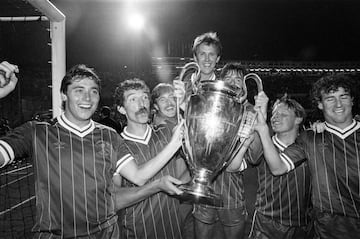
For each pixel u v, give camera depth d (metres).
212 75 3.06
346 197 2.38
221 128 2.16
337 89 2.35
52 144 2.01
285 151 2.56
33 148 2.01
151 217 2.44
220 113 2.17
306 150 2.54
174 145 2.14
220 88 2.20
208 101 2.19
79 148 2.03
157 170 2.13
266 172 2.77
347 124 2.45
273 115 2.80
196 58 3.03
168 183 2.05
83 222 1.99
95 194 2.02
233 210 2.99
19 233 4.54
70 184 1.98
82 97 2.01
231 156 2.29
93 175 2.02
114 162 2.12
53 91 3.34
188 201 2.28
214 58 2.99
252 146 2.70
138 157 2.45
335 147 2.43
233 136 2.19
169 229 2.49
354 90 2.42
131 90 2.47
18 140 1.97
